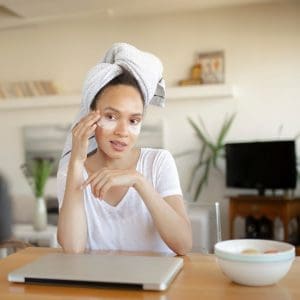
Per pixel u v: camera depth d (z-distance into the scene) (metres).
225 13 3.95
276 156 3.54
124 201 1.08
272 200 3.38
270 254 0.69
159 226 0.99
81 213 1.03
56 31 4.37
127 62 1.00
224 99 3.98
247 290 0.69
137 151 1.21
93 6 3.75
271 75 3.87
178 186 1.14
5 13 4.11
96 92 1.00
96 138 1.03
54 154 4.39
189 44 4.05
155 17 4.12
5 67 4.52
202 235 1.18
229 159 3.72
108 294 0.67
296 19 3.79
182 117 4.08
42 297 0.67
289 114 3.83
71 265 0.79
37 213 3.25
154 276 0.72
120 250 1.07
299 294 0.67
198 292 0.68
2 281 0.76
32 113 4.45
